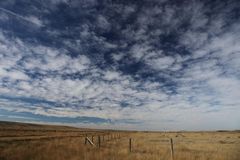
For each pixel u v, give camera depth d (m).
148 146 23.55
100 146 22.44
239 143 29.55
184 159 14.45
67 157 14.20
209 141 35.78
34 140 26.78
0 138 29.66
